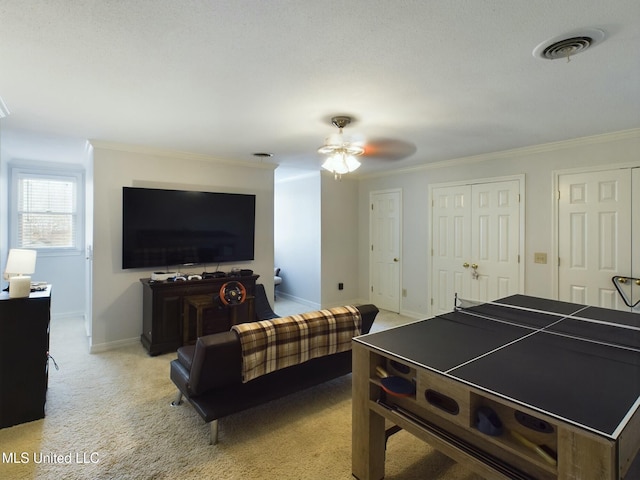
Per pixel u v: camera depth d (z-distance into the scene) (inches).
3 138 141.9
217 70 80.3
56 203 199.3
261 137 138.7
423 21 61.2
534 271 156.6
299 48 70.6
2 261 171.2
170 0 55.3
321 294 228.7
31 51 71.7
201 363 80.7
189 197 167.8
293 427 94.9
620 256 133.2
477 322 88.0
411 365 61.7
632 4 56.1
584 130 129.2
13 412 94.2
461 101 99.8
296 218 248.5
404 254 213.6
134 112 108.9
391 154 171.8
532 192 156.8
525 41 67.9
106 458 81.4
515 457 53.1
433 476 76.7
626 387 52.1
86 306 184.4
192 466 79.0
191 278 158.7
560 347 69.4
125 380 122.8
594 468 41.8
